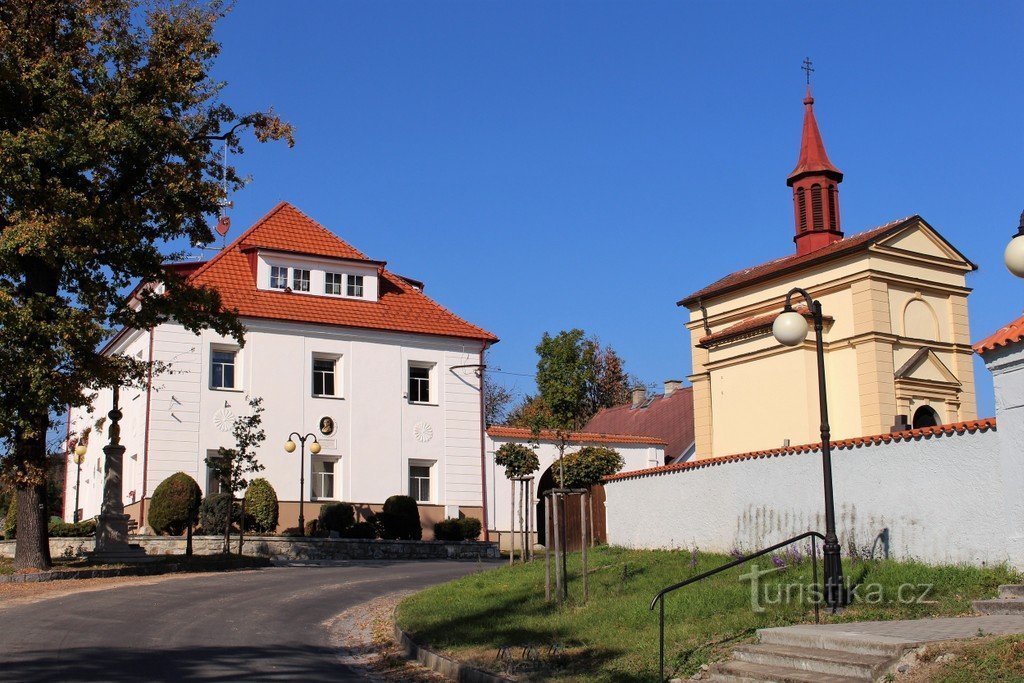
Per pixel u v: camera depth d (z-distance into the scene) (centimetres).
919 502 1542
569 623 1502
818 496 1722
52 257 2277
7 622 1633
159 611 1820
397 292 4284
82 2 2419
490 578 2094
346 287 4106
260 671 1307
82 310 2364
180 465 3609
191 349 3691
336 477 3894
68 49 2416
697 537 2020
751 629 1275
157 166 2492
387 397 4022
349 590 2247
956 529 1481
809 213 3186
